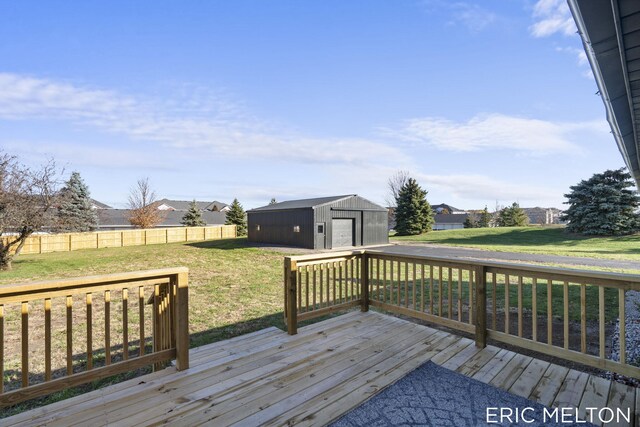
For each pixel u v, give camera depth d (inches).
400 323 160.1
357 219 727.7
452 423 82.2
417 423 82.3
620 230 804.6
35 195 486.0
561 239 796.6
